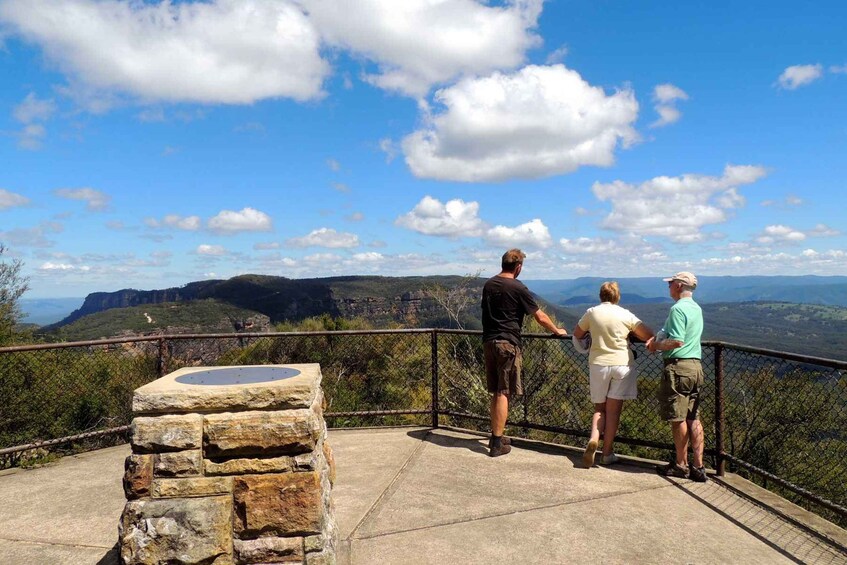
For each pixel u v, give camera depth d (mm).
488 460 5117
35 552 3344
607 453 4910
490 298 5230
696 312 4461
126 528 2611
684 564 3121
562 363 6539
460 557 3211
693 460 4527
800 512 3836
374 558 3201
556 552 3271
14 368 5742
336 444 5715
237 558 2662
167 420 2676
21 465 5121
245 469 2686
